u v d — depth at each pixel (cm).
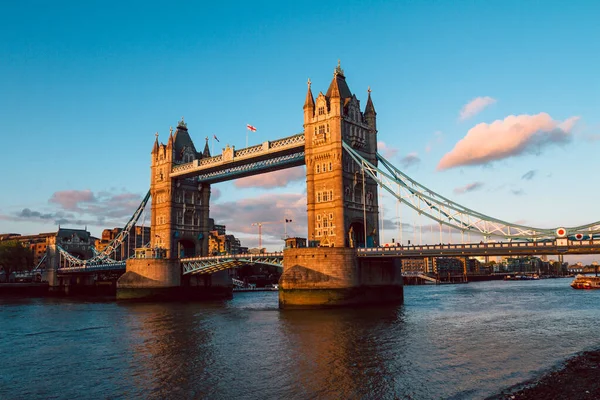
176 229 12444
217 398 3259
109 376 3925
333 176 8900
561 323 6256
